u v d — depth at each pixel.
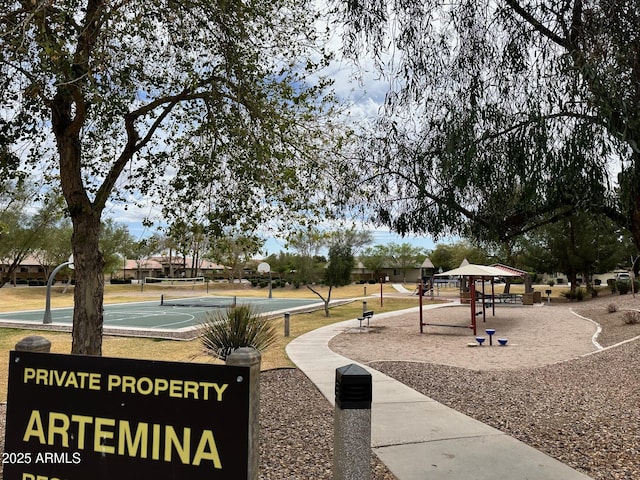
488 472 4.70
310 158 6.50
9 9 5.73
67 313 30.30
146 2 6.54
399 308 34.78
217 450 2.92
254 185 7.20
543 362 12.66
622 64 3.49
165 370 3.04
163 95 7.46
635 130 3.23
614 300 32.41
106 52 6.00
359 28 4.28
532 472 4.68
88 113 6.78
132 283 77.06
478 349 15.62
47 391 3.24
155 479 2.99
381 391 8.47
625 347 13.05
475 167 3.59
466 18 3.97
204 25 6.63
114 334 18.80
